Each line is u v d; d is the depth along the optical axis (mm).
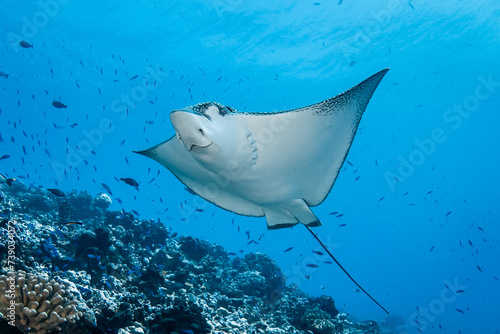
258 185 3902
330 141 3844
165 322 4562
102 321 4461
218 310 6594
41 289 3631
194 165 4453
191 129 3084
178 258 7934
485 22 23109
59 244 6258
